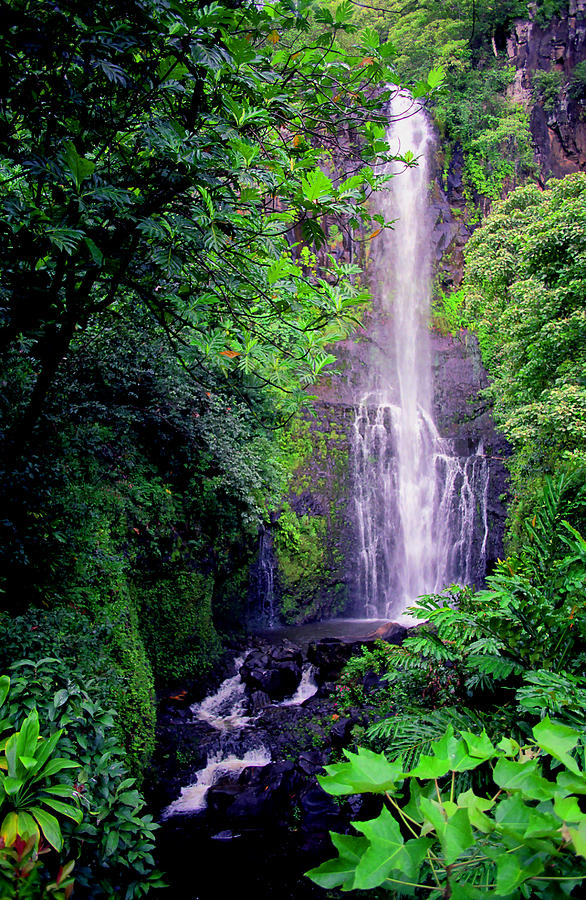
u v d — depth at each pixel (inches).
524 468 428.8
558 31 776.3
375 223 612.7
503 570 165.5
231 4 95.2
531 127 745.0
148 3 80.7
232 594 392.8
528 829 41.4
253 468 379.9
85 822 109.3
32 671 141.9
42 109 90.4
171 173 94.4
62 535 225.3
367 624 440.5
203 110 101.0
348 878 44.7
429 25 710.5
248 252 115.9
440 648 157.8
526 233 375.9
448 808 44.1
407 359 599.8
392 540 516.7
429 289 633.6
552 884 42.3
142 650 248.7
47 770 83.5
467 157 699.4
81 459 272.5
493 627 137.3
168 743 257.4
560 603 143.7
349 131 122.7
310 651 318.7
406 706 167.6
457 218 674.8
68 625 192.1
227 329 122.2
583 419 315.6
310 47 106.3
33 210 82.6
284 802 220.4
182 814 219.8
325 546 466.9
